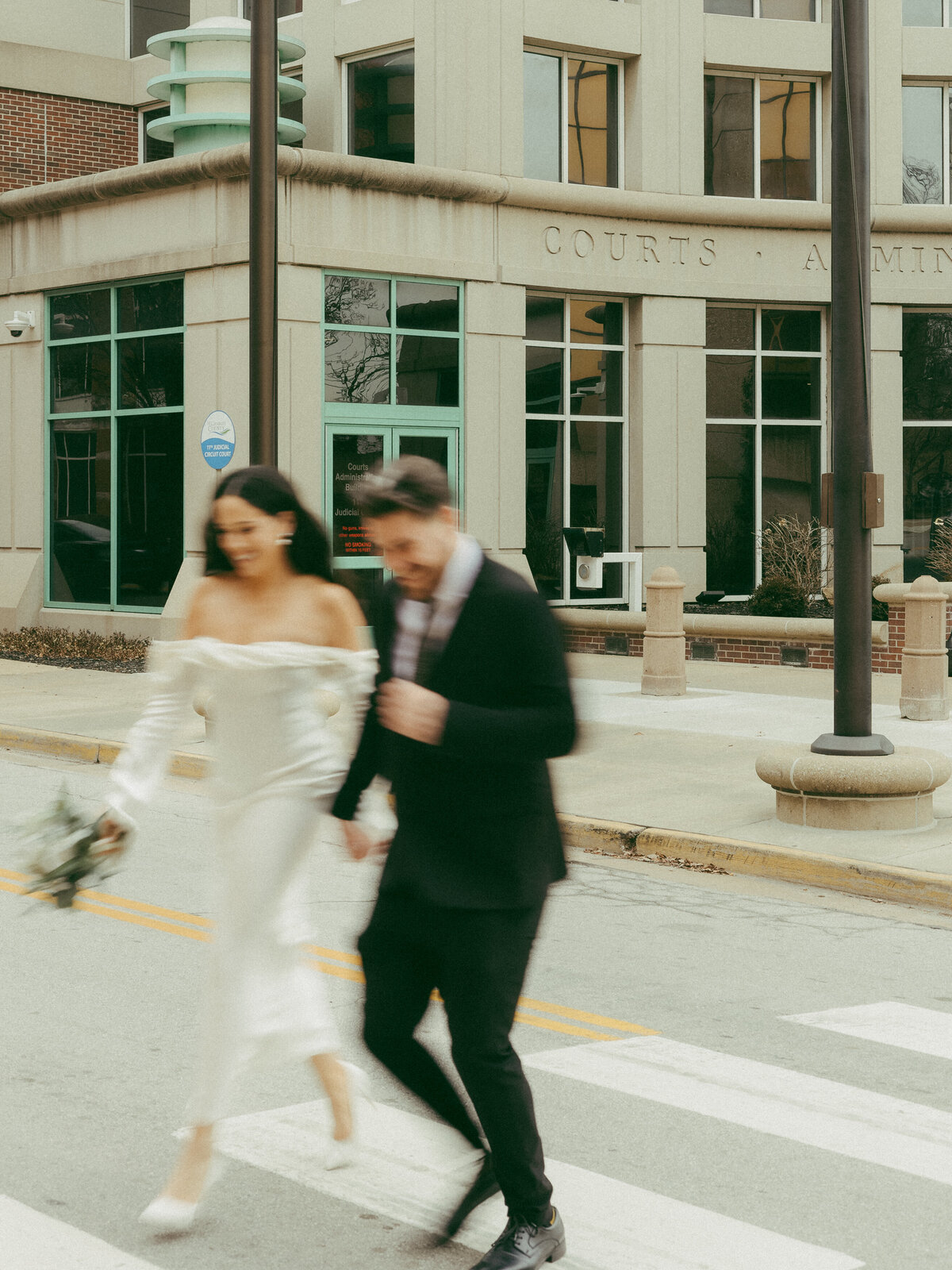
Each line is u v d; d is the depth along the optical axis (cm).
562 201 2159
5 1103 478
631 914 767
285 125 2039
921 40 2370
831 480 917
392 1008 367
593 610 2148
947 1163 441
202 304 1961
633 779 1093
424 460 364
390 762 368
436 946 357
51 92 2359
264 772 391
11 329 2152
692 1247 381
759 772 943
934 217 2358
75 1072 509
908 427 2423
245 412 1928
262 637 389
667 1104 489
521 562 2156
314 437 1955
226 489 388
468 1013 352
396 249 2017
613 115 2281
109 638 2070
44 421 2170
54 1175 422
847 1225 397
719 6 2322
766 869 864
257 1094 490
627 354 2302
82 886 396
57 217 2133
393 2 2125
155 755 397
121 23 2475
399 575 364
